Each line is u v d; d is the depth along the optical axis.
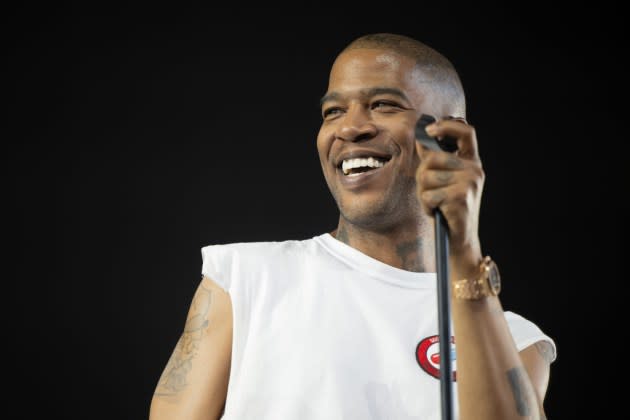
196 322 5.99
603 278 14.88
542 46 15.67
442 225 4.23
